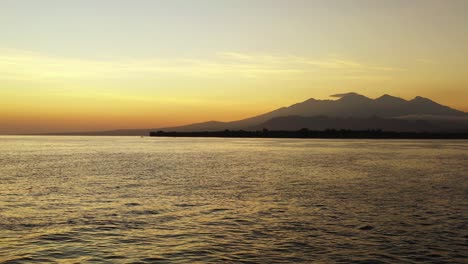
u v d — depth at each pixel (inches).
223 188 1642.5
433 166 2758.4
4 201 1318.9
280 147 6466.5
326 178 2016.5
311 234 903.1
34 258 735.7
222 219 1055.0
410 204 1270.9
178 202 1309.1
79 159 3425.2
